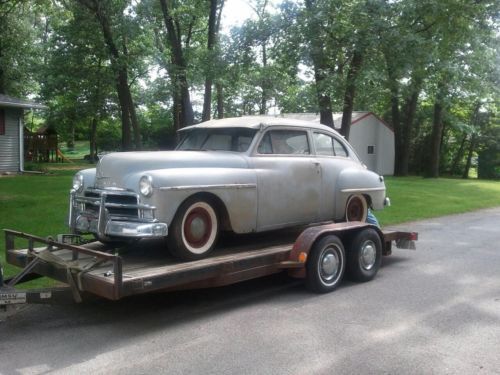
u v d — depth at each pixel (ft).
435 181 90.07
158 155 19.07
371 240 22.97
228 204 19.47
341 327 16.97
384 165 111.86
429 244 32.53
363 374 13.46
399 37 44.32
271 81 72.64
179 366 13.89
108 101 102.27
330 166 24.03
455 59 51.19
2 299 15.49
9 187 52.08
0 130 71.77
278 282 22.75
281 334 16.31
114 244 20.54
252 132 21.44
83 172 19.86
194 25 91.66
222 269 18.24
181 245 18.22
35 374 13.37
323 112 55.01
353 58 48.21
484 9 50.70
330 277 21.31
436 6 44.68
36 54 102.42
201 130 22.84
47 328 16.75
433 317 18.01
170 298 20.15
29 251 18.69
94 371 13.56
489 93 60.75
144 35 80.53
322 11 46.21
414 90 50.49
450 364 14.10
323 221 23.91
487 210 52.21
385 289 21.71
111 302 19.54
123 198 18.19
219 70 56.49
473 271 25.08
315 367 13.87
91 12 75.10
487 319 17.83
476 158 132.16
